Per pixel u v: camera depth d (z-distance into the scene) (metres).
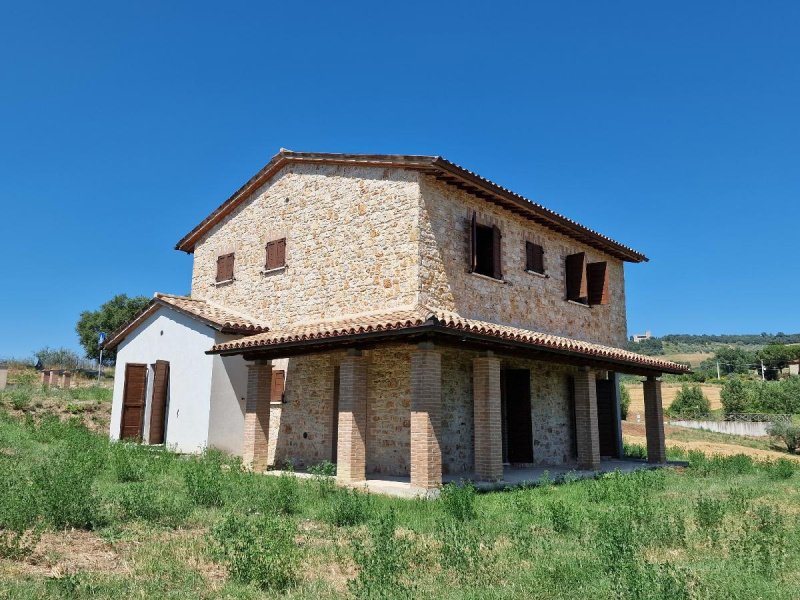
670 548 7.02
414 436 10.22
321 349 12.16
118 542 6.54
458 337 10.28
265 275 15.83
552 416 16.14
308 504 9.07
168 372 15.60
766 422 41.06
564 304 16.88
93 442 13.72
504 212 15.02
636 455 20.02
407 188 12.84
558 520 7.67
